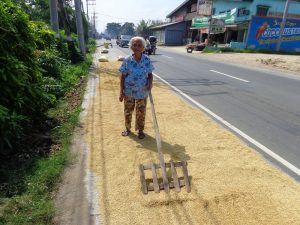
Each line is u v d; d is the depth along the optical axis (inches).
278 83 430.6
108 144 185.5
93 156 168.6
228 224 116.3
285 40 1211.2
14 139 168.7
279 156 179.0
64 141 184.7
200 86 389.1
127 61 183.3
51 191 134.3
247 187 141.3
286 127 230.8
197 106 285.9
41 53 333.7
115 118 235.8
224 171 155.6
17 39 200.7
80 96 302.8
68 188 137.3
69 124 214.2
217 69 579.8
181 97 322.0
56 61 356.8
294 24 1194.0
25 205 121.6
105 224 115.3
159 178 148.1
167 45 1988.2
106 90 340.2
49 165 153.3
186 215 121.1
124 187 139.4
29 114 210.1
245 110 275.4
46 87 275.9
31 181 138.5
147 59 184.5
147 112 255.3
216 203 128.8
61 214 119.9
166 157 169.9
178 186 139.7
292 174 157.9
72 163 160.1
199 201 129.9
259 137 208.4
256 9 1185.4
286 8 1042.1
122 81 187.8
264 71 571.2
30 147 173.9
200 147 185.0
